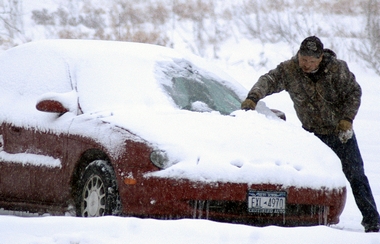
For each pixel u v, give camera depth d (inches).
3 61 813.2
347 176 739.4
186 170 585.9
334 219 645.9
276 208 609.3
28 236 488.1
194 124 640.4
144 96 693.9
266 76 749.3
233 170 597.9
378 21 2541.8
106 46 759.1
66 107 682.2
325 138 751.1
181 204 583.8
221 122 657.6
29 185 700.0
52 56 761.6
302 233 523.5
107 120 637.9
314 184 626.2
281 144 650.8
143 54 756.6
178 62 773.3
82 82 708.7
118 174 604.1
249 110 705.6
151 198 587.2
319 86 736.3
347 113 726.5
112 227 503.2
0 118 742.5
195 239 490.6
